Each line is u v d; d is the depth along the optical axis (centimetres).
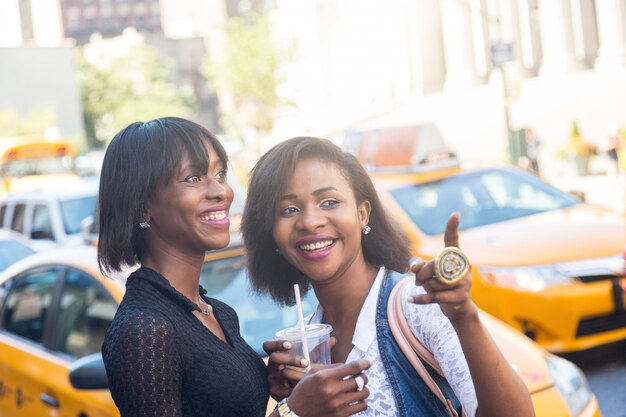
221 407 216
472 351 200
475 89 3084
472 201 758
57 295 475
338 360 248
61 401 425
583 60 2789
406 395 226
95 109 6856
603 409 553
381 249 255
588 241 638
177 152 226
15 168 1864
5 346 491
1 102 5619
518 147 1895
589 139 2619
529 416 204
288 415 204
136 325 207
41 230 1043
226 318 245
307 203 246
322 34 4416
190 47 9425
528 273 608
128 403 205
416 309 226
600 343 599
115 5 11925
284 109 4578
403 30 3553
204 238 229
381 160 1036
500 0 3100
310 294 450
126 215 225
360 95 4022
